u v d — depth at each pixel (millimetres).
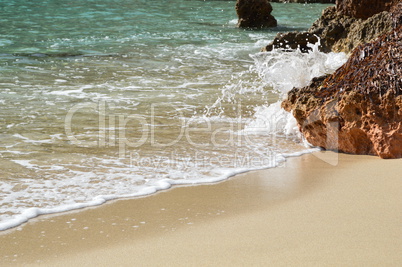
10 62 13680
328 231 4418
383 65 6945
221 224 4707
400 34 7316
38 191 5586
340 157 6867
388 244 4117
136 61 14203
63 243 4363
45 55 14969
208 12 28391
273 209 5062
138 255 4086
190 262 3908
